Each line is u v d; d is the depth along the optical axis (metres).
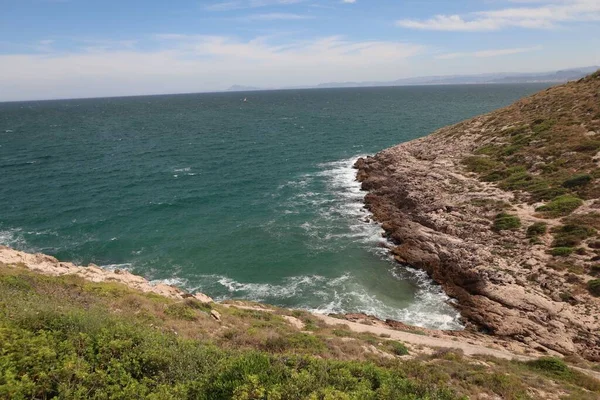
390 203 42.06
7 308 11.20
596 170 33.06
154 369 9.69
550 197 32.16
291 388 8.93
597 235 25.88
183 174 58.56
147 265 32.41
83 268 23.53
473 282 26.69
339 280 30.17
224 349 12.28
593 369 17.69
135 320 14.00
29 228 38.72
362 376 10.51
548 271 24.69
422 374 13.16
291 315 22.45
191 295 22.61
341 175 56.84
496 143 47.44
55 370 8.32
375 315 25.89
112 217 41.75
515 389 12.96
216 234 38.06
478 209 34.06
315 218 41.72
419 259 31.33
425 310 26.31
